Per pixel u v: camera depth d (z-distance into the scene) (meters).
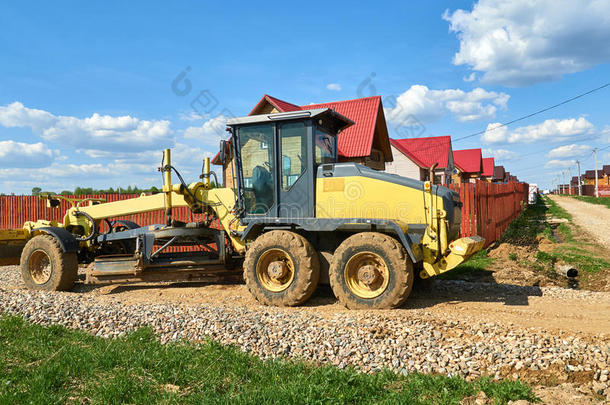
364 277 6.73
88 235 9.49
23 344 5.16
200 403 3.80
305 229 7.23
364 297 6.73
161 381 4.26
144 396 3.90
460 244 6.77
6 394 3.82
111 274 8.59
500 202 17.12
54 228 8.91
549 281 9.55
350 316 5.97
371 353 4.89
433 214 6.85
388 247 6.64
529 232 18.88
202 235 8.38
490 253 12.86
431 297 7.72
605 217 27.55
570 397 3.90
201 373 4.41
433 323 5.61
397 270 6.60
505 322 5.76
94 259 9.09
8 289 8.31
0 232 9.34
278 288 7.15
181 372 4.42
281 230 7.36
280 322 5.75
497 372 4.46
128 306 6.80
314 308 6.96
